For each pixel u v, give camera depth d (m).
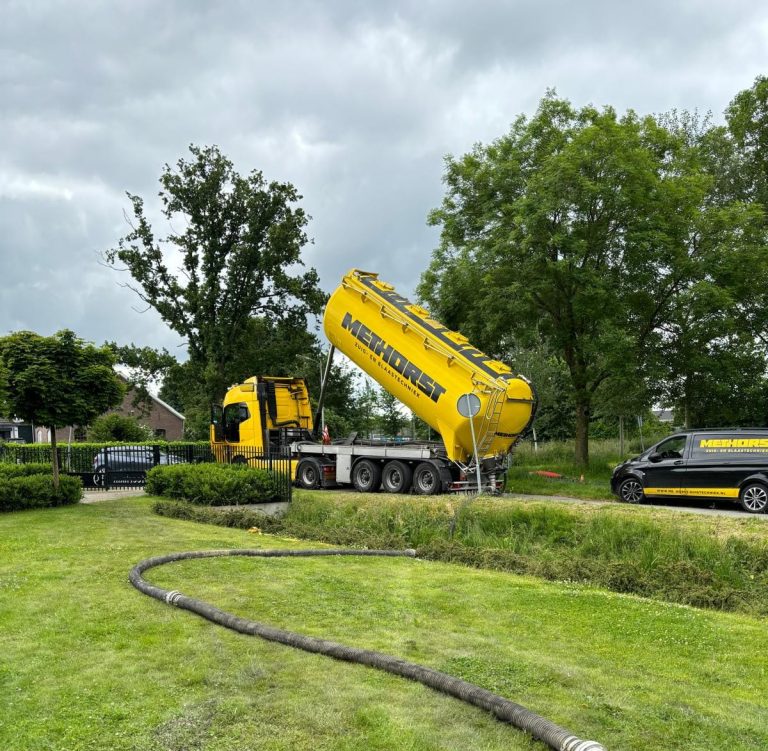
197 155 35.97
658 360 21.98
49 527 12.80
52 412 15.34
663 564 10.73
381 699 5.08
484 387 17.03
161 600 7.64
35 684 5.32
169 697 5.09
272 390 22.31
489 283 22.53
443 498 16.02
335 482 20.55
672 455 16.64
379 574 9.62
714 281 21.52
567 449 31.33
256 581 8.70
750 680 5.89
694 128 29.33
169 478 17.56
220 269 36.47
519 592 8.64
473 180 24.06
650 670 6.01
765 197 26.47
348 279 19.73
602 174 21.12
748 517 12.91
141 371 37.16
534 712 4.77
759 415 23.38
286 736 4.52
